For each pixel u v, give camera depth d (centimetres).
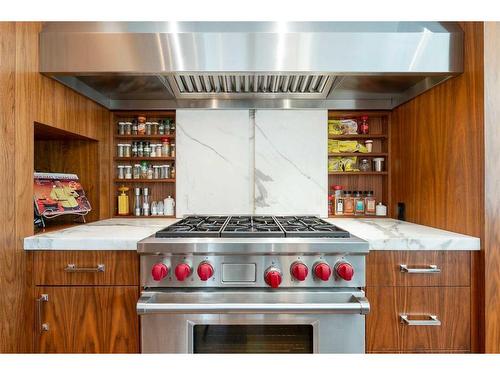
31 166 124
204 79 150
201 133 186
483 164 116
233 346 112
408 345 116
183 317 110
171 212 189
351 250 109
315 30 130
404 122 174
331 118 199
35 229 142
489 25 117
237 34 129
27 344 117
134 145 191
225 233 118
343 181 197
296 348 113
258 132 186
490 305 115
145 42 129
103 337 116
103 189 183
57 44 128
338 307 103
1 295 110
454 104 132
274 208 186
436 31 129
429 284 117
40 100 129
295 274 106
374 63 130
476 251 118
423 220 155
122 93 174
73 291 117
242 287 112
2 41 112
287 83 158
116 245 116
